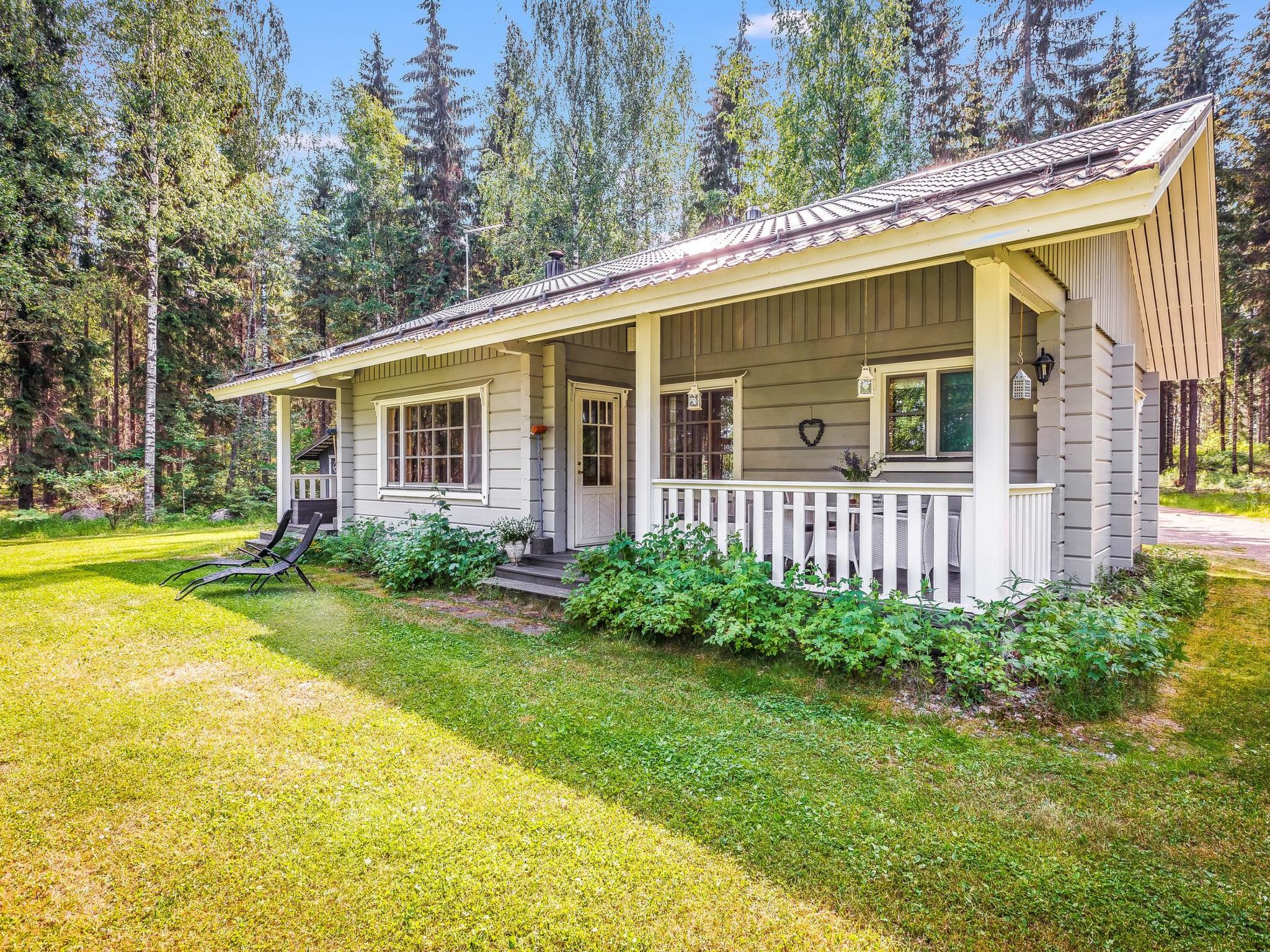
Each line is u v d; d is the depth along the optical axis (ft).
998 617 11.79
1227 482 69.62
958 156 66.74
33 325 41.75
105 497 44.62
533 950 5.72
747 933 5.92
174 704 11.38
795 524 14.67
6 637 15.74
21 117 39.60
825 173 53.78
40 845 7.29
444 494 26.21
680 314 25.05
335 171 70.59
